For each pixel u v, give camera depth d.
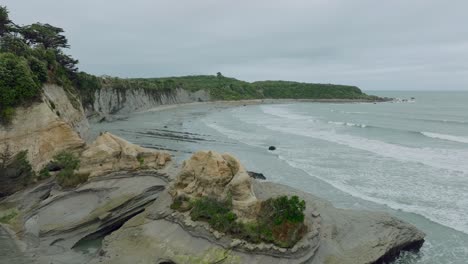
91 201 24.73
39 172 28.33
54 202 24.86
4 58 31.19
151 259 18.73
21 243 21.23
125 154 27.78
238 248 18.28
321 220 21.06
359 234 20.72
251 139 54.44
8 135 28.56
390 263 20.09
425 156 41.06
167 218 21.39
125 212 23.83
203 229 19.58
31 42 55.19
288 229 18.44
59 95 43.31
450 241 22.09
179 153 44.06
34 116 30.05
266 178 34.03
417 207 26.75
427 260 20.33
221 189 21.75
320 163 39.25
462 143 48.69
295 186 31.70
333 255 18.64
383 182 32.34
